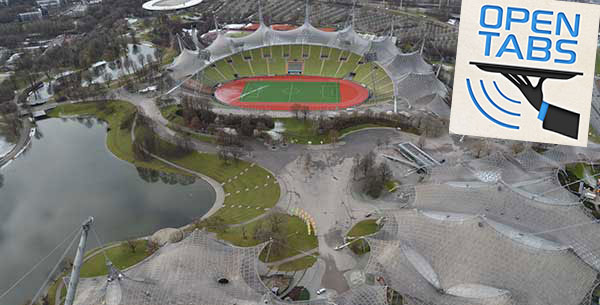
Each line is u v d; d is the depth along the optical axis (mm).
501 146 175750
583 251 106188
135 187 165000
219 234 133875
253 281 101312
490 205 118562
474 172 137375
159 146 185875
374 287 98000
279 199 150875
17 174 178000
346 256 125125
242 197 154000
